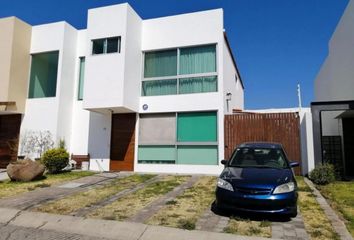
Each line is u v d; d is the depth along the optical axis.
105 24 13.88
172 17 14.70
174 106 14.05
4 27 15.17
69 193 9.60
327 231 6.09
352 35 12.98
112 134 14.85
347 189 9.84
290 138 12.81
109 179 12.05
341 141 15.26
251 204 6.62
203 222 6.70
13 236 6.11
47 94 15.39
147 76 14.89
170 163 13.81
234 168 7.86
